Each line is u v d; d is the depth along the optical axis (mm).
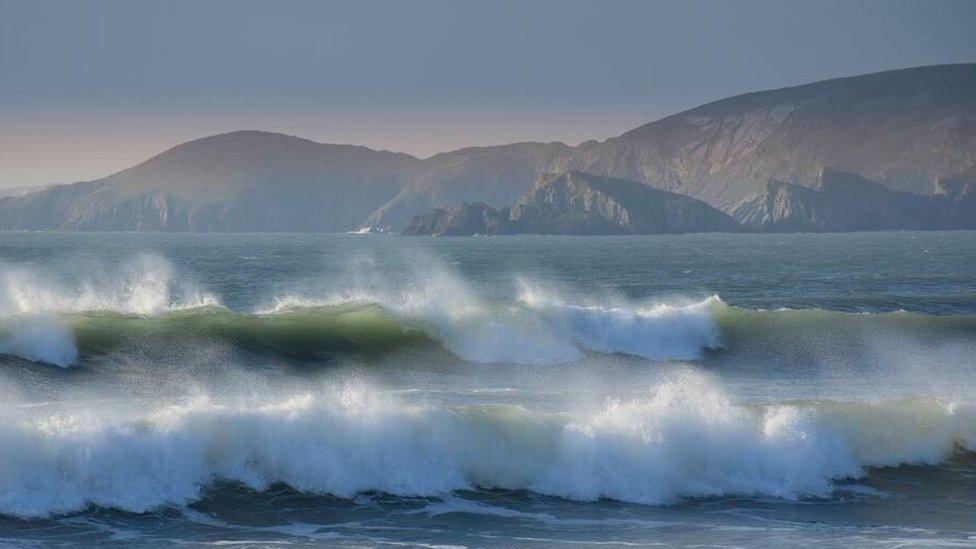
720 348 137750
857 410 80062
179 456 65250
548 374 116562
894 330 147875
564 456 71188
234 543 58406
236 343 119875
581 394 101438
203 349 115812
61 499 61281
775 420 76875
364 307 134500
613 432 72562
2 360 104625
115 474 63094
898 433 79500
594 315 136250
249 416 67875
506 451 70750
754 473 73500
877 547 60188
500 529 62594
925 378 117938
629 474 71062
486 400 96000
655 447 72625
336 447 68625
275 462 67312
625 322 137125
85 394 92875
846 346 139625
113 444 63719
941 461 78875
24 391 93188
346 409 70812
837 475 74875
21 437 61844
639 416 74625
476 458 70312
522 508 66750
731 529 63688
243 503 64562
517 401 95625
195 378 104062
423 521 63500
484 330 129625
